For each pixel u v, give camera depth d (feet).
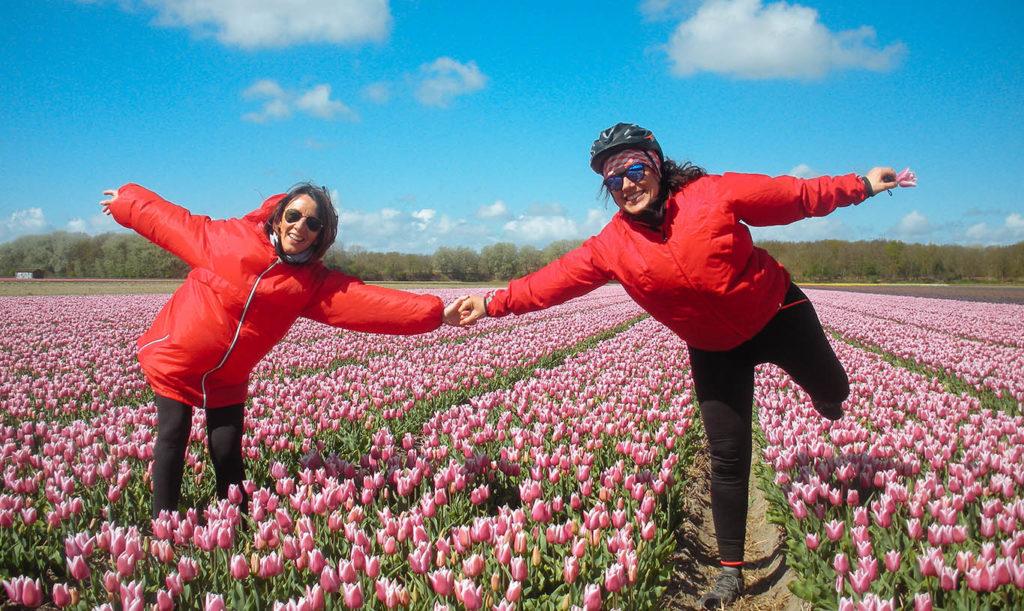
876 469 16.83
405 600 10.43
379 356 44.73
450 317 14.73
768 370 34.42
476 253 323.78
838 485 16.66
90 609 10.83
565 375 34.22
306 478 15.49
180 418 13.70
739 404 13.29
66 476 16.02
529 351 42.11
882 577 11.77
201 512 16.57
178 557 13.29
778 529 17.33
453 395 30.17
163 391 13.55
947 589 11.21
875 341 54.19
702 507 19.86
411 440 21.49
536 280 14.05
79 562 10.81
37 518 15.33
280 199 13.58
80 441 18.72
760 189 11.69
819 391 13.76
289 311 13.74
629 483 15.78
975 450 17.81
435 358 41.32
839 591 11.78
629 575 11.58
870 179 11.97
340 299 14.05
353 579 10.73
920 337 58.49
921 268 312.71
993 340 60.39
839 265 316.60
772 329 12.86
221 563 11.99
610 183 12.09
